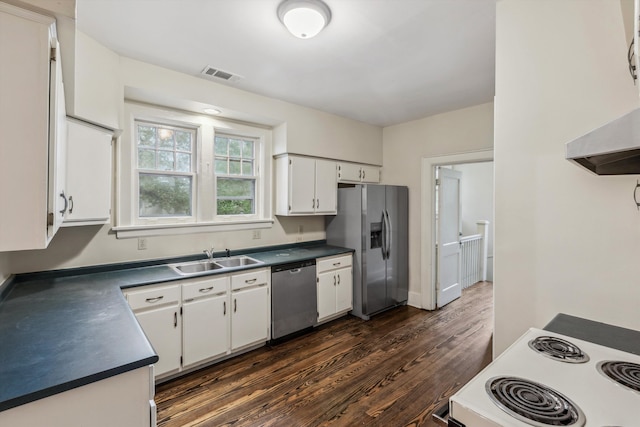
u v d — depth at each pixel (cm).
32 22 97
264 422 190
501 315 177
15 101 96
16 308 163
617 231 143
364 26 193
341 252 358
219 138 328
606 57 144
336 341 306
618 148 86
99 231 245
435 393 219
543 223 163
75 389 99
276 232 365
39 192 100
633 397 85
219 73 264
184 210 302
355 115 390
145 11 177
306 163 360
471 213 607
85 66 195
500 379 94
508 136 173
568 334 133
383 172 453
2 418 88
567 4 154
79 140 190
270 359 269
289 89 301
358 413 198
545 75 161
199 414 197
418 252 412
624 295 141
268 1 168
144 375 113
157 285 223
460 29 197
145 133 280
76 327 138
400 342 303
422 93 314
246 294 273
